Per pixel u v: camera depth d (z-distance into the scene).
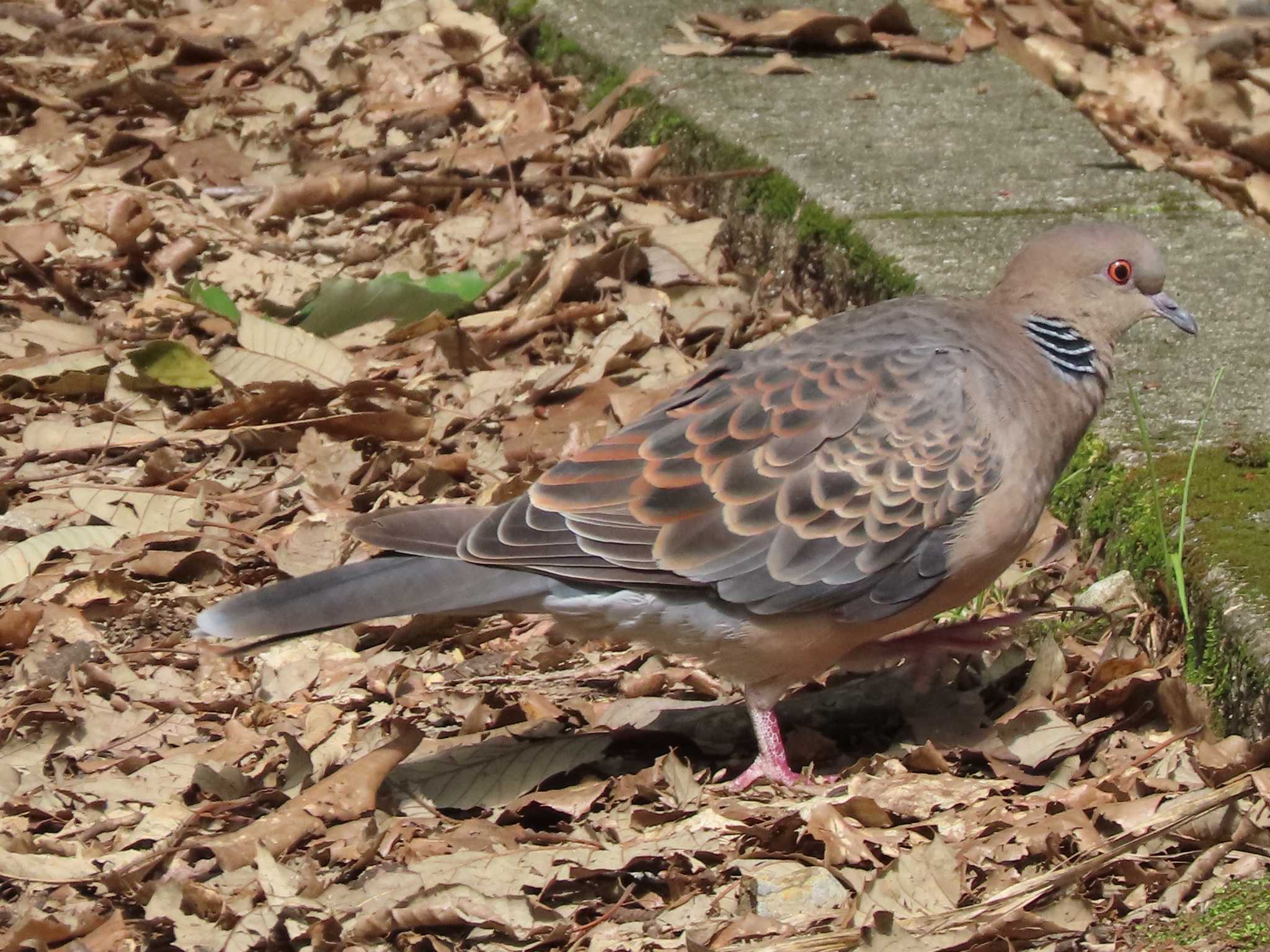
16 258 12.98
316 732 8.73
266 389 11.17
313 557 10.10
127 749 8.70
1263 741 7.90
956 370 8.32
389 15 16.67
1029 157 13.80
